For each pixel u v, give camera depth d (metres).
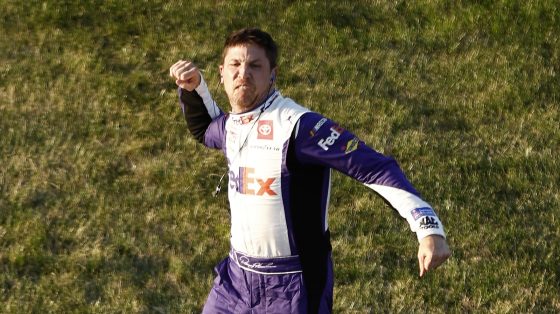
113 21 30.91
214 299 13.27
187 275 20.20
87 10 31.36
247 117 12.54
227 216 22.42
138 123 26.06
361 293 19.61
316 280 12.52
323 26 30.86
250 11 31.52
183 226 21.97
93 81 27.88
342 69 28.81
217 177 23.89
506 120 26.67
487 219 22.33
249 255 12.64
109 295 19.53
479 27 30.81
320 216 12.41
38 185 23.30
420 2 31.83
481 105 27.23
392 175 11.60
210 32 30.62
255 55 12.43
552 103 27.45
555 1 31.48
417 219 11.27
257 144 12.31
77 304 19.25
